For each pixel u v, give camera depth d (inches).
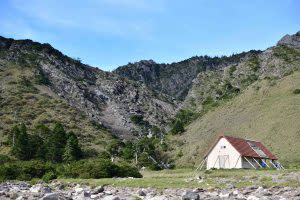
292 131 4527.6
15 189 1139.9
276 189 983.6
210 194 889.5
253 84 7180.1
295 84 6417.3
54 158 4382.4
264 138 4685.0
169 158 5482.3
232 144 2918.3
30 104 6993.1
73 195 911.7
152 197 826.2
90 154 5236.2
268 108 5713.6
